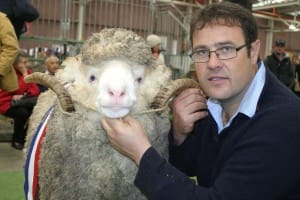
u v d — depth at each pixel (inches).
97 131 57.4
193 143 71.5
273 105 57.3
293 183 53.9
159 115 61.6
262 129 54.9
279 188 53.4
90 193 58.5
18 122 197.3
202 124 71.3
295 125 53.7
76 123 57.7
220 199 53.7
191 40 64.4
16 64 193.9
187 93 66.6
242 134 58.5
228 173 55.1
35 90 200.1
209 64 59.1
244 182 53.5
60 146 59.3
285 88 61.7
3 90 176.1
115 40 55.8
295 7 506.6
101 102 50.9
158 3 414.0
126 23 358.6
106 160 58.2
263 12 540.4
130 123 55.9
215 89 60.5
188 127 67.1
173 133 69.4
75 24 350.0
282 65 261.6
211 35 58.8
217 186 54.8
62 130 59.7
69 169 59.0
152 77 60.8
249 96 61.4
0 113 197.5
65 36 273.3
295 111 55.0
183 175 55.9
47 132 62.2
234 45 58.6
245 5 99.8
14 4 173.5
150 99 60.1
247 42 59.3
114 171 58.2
